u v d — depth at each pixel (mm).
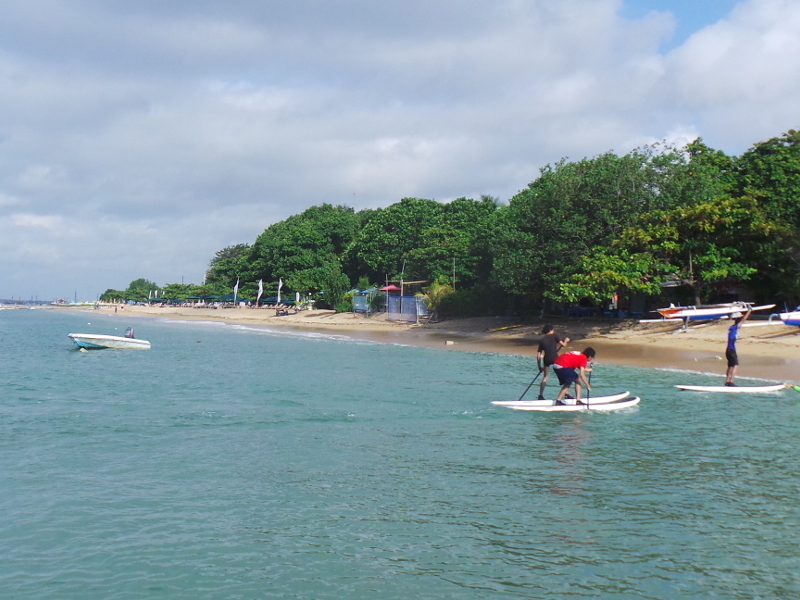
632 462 11836
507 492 10148
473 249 57938
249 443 13555
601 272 34625
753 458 12000
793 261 35938
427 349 38688
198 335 58438
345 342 45875
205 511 9414
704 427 14836
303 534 8539
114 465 11867
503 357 33094
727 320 35281
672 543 8125
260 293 110188
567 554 7848
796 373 23453
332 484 10641
